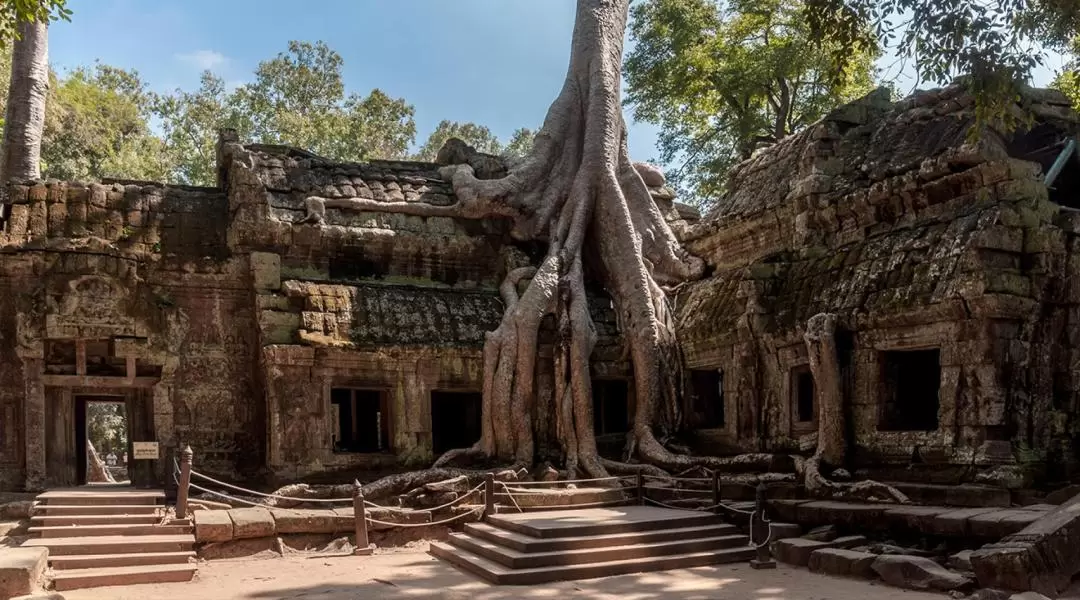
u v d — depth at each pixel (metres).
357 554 13.10
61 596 8.92
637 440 17.50
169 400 16.22
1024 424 12.19
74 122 31.62
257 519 12.98
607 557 11.38
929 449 12.66
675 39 25.45
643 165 21.83
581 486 15.94
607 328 19.05
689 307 18.44
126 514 13.12
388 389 16.89
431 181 19.78
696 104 27.81
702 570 11.41
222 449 16.56
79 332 15.51
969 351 12.24
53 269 15.51
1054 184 14.05
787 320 15.23
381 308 17.31
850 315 13.84
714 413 18.53
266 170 18.27
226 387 16.80
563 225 19.12
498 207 19.17
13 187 16.16
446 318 17.72
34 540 11.65
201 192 18.20
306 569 11.81
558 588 10.27
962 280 12.22
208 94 37.94
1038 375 12.44
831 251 15.58
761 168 18.61
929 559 10.10
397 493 15.13
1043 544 8.80
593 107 19.86
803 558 11.62
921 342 13.01
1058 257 12.61
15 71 20.72
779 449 15.48
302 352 15.91
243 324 17.14
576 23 21.00
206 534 12.54
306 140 35.31
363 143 37.16
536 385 17.62
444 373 17.20
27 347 15.22
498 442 16.83
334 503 14.80
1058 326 12.66
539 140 19.98
